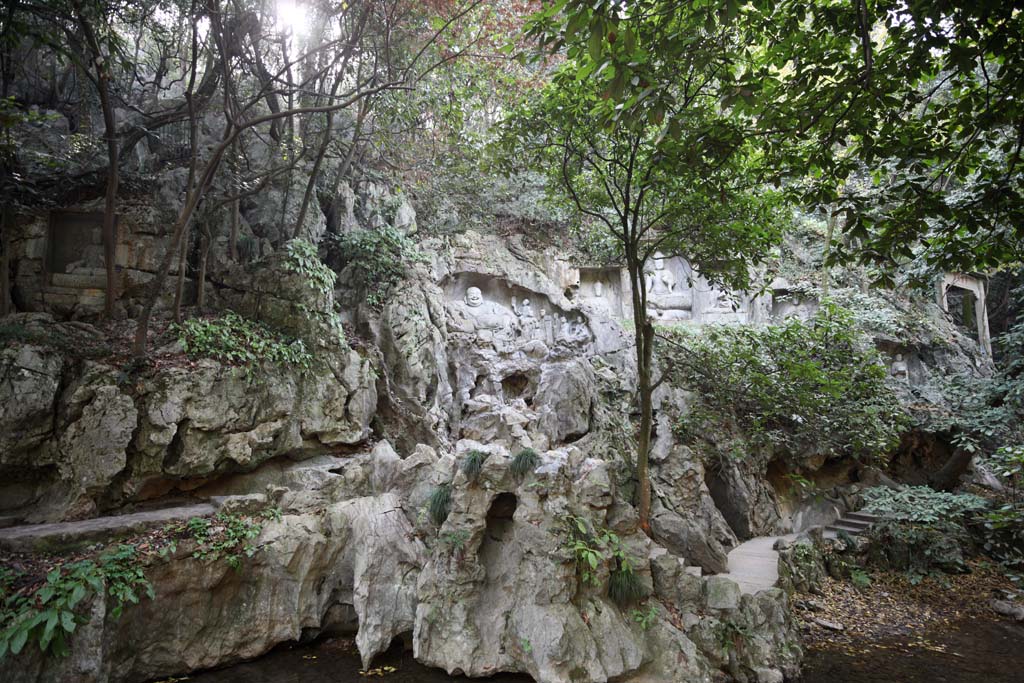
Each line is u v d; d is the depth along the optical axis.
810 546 13.03
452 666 8.45
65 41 11.73
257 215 15.16
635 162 11.46
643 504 11.22
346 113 16.67
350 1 12.30
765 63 8.60
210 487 11.26
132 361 10.59
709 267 12.52
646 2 7.16
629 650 8.52
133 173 13.93
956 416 17.53
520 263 18.64
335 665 8.88
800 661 9.21
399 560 9.67
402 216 16.97
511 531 9.63
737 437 14.91
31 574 7.88
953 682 8.79
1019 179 7.93
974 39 6.52
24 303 12.05
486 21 13.73
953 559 13.81
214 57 13.47
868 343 17.64
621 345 17.34
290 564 9.45
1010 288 24.34
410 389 14.47
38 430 9.83
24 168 12.63
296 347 12.21
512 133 11.46
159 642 8.44
